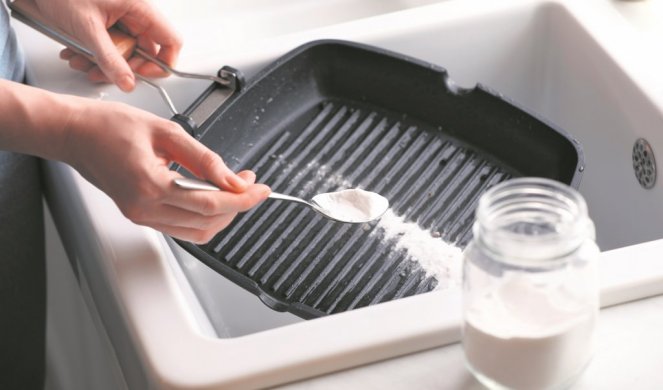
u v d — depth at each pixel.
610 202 1.17
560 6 1.21
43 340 1.37
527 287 0.72
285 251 1.05
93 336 1.46
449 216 1.07
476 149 1.15
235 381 0.78
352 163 1.14
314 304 0.99
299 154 1.16
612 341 0.80
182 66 1.18
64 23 1.14
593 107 1.18
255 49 1.20
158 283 0.88
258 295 0.94
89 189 1.00
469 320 0.74
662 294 0.84
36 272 1.30
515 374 0.74
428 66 1.15
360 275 1.02
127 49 1.16
